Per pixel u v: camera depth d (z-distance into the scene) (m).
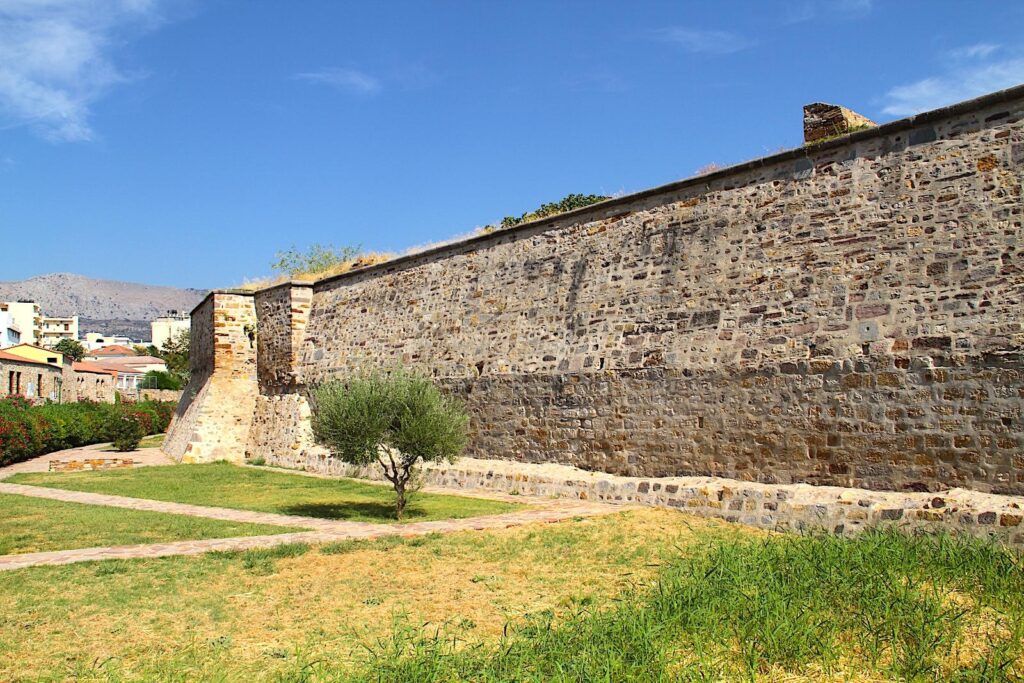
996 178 10.27
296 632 7.11
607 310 14.94
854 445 10.79
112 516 12.91
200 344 27.92
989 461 9.53
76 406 33.66
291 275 28.73
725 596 7.18
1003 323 9.69
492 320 17.62
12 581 8.43
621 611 7.00
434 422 13.00
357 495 15.80
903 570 7.79
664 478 13.04
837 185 11.98
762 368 11.97
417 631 7.06
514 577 8.81
